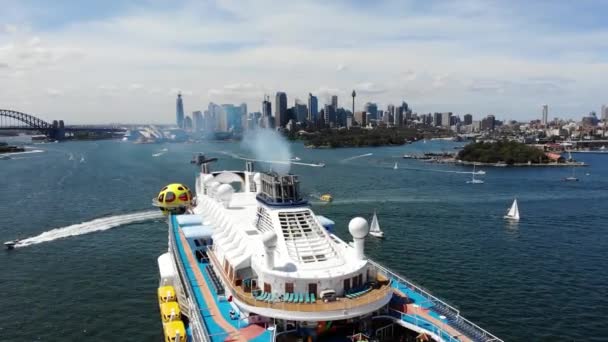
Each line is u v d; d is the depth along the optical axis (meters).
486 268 68.81
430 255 74.88
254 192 65.94
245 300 35.75
